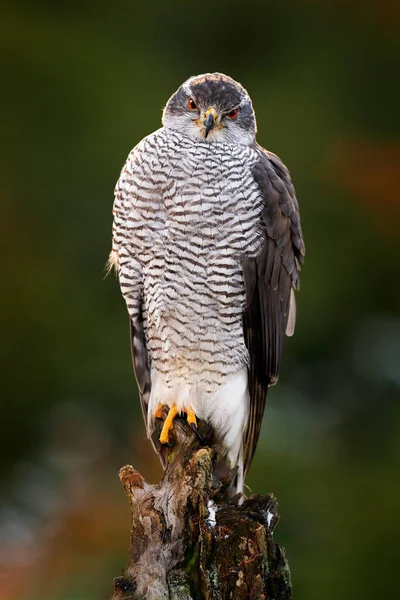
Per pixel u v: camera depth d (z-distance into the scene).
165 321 7.80
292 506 12.57
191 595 5.93
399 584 11.98
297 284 8.50
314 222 14.91
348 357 15.27
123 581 5.89
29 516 13.88
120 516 13.05
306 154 15.20
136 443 13.61
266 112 15.41
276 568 6.07
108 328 14.03
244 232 7.67
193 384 7.89
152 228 7.65
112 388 13.90
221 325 7.79
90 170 14.62
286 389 14.87
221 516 6.20
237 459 8.06
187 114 7.81
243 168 7.71
